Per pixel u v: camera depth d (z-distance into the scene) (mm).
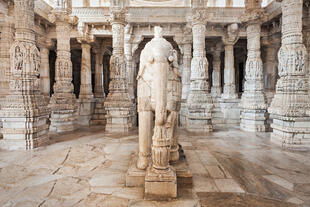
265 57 13164
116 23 8406
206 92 8594
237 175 3836
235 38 11539
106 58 18938
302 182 3531
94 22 10844
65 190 3205
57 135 7637
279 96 6309
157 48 3049
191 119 8562
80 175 3812
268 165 4387
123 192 3143
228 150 5578
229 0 12273
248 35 8859
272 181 3570
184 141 6668
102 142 6480
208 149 5680
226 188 3293
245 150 5582
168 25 11609
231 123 10719
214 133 8094
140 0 12508
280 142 6051
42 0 10305
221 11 10852
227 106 11102
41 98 6254
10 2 8797
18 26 5707
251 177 3742
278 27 10836
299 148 5629
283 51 6207
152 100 3293
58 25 8562
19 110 5508
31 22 5918
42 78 12172
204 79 8586
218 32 11750
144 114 3422
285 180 3617
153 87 3225
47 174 3854
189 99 8570
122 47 8594
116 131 8297
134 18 11008
